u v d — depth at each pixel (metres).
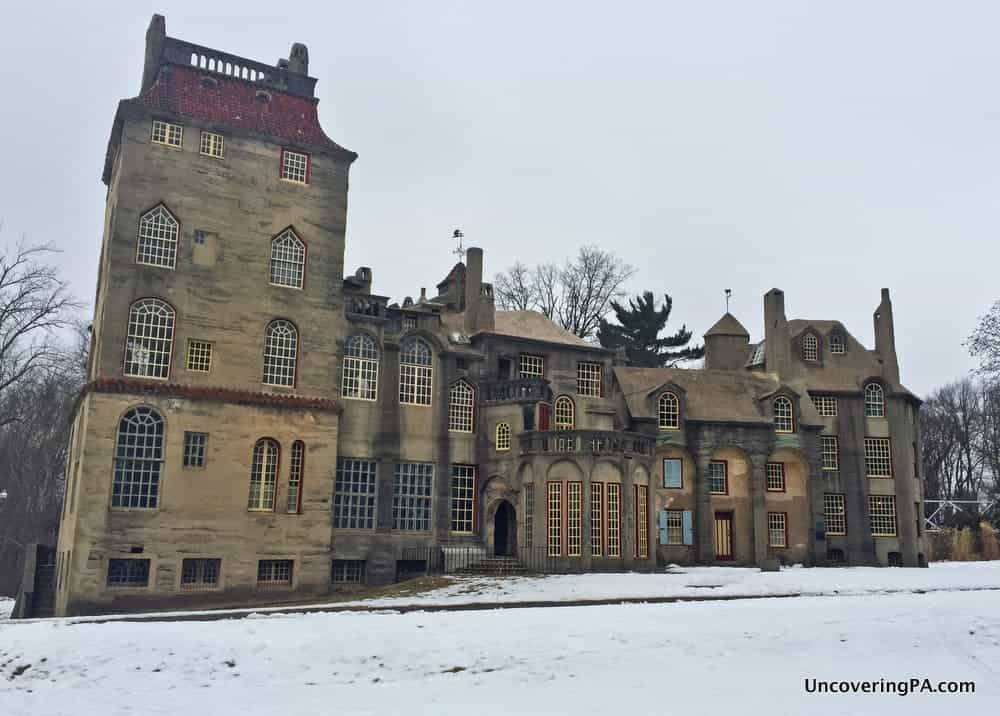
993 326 48.69
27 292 53.75
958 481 94.12
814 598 34.09
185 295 40.84
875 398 58.34
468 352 48.50
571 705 19.88
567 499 43.09
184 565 38.94
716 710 19.61
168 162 41.47
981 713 19.88
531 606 31.92
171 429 39.28
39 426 66.00
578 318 77.69
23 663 22.17
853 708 20.09
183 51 44.00
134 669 21.80
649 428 51.84
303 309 43.62
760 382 56.72
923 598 34.03
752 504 52.59
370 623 25.70
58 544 44.31
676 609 29.05
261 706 19.78
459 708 19.62
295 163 44.81
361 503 44.66
